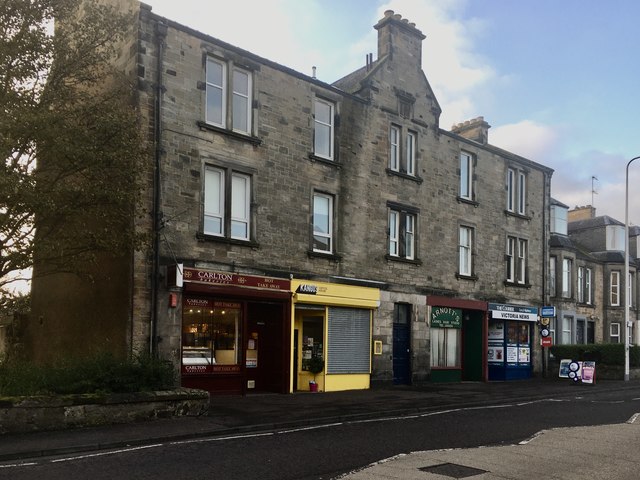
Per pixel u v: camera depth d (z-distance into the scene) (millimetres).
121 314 14938
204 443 10398
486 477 8008
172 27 16125
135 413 12141
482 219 25266
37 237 13156
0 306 15805
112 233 13367
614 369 27078
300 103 18922
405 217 22156
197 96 16469
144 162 13516
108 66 15164
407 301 21688
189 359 15922
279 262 17859
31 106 12250
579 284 35406
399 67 22297
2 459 8992
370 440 10805
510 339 26141
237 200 17312
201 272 15758
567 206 34906
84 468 8484
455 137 24312
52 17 13141
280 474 8219
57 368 12539
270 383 18016
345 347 19484
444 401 16547
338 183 19797
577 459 9195
